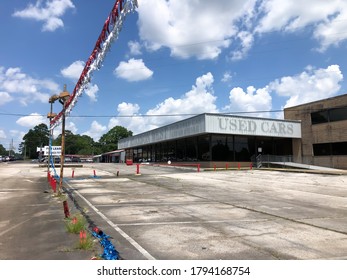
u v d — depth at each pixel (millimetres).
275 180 24172
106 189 19031
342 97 36656
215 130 36062
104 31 7520
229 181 23547
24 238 7789
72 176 28266
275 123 40188
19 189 19547
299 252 6793
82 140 141000
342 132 36500
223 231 8633
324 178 25297
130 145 61188
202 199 14805
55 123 23703
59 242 7398
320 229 8922
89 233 8133
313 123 40469
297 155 42156
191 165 40719
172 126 43312
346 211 11789
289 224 9547
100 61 8398
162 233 8398
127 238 7910
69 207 12656
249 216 10758
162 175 29250
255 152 41188
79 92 12492
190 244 7367
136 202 13891
